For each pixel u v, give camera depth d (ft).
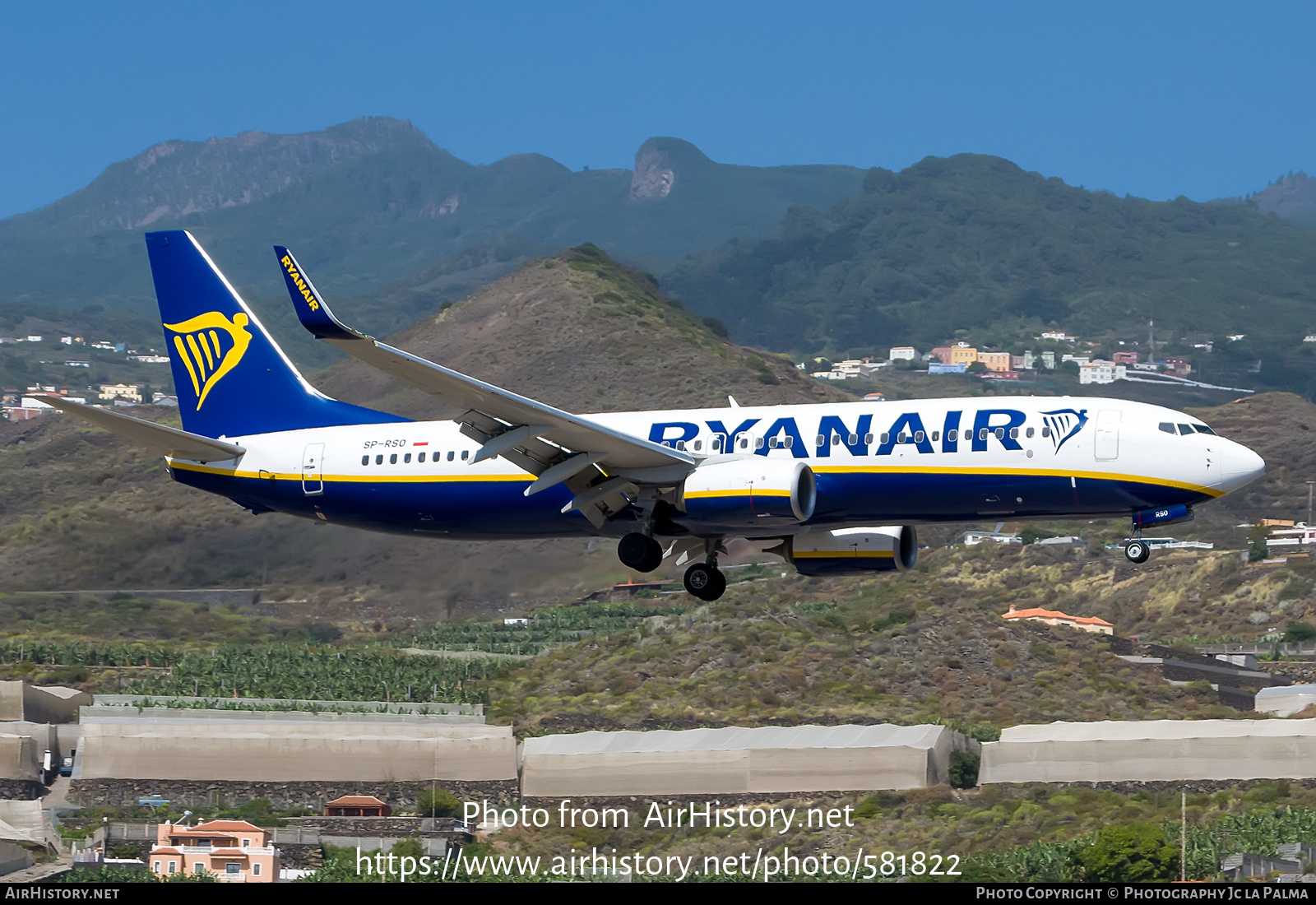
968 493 334.85
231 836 461.78
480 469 365.81
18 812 513.45
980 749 568.41
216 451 386.32
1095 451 328.49
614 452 336.70
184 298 400.88
